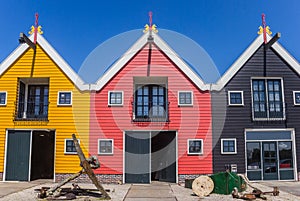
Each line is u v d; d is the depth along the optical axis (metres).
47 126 15.23
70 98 15.38
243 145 15.17
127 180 14.78
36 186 13.55
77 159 14.93
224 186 11.80
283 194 11.65
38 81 16.30
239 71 15.73
